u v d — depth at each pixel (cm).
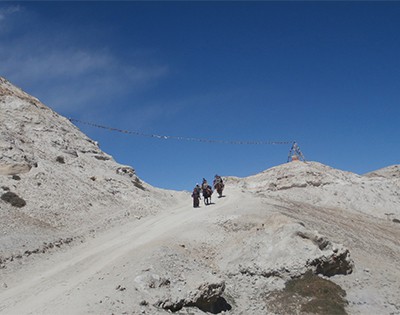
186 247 2456
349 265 2344
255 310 1958
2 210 2947
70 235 2934
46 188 3662
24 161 3878
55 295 1697
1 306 1647
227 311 1902
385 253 3045
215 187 4438
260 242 2455
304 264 2216
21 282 1992
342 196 6309
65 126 5734
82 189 4031
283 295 2069
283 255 2291
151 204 4522
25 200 3322
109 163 5388
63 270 2114
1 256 2209
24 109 5169
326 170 7688
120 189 4569
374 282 2291
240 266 2320
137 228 3231
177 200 5828
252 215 2994
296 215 3409
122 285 1705
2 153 3825
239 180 7756
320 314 1891
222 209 3284
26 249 2380
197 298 1764
